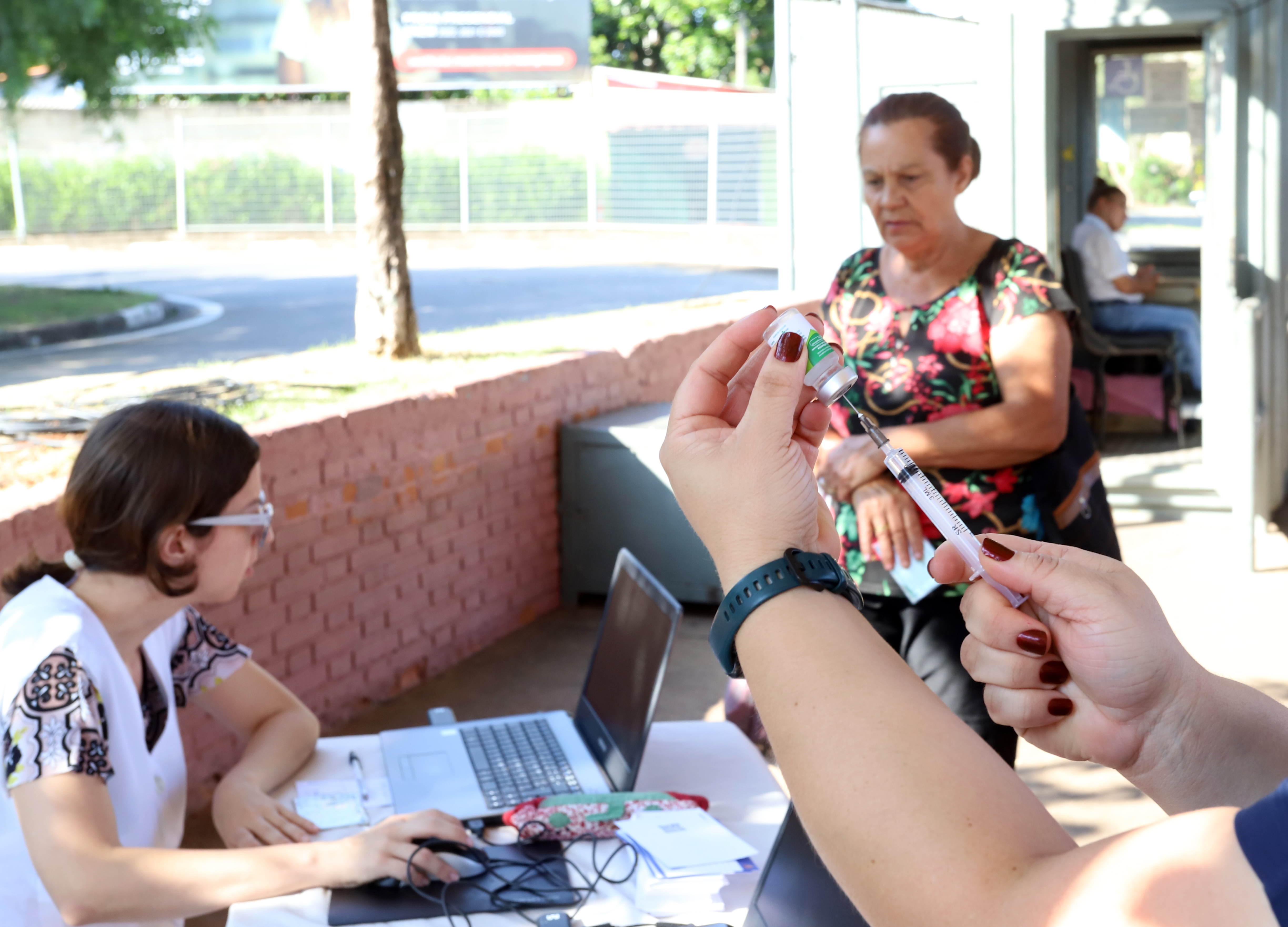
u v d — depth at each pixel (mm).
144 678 2137
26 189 20672
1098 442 7781
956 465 2322
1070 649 743
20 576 2047
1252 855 465
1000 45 6211
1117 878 489
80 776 1816
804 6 6742
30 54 9438
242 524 1985
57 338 10312
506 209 20234
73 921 1772
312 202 20781
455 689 4660
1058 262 6441
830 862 571
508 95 26156
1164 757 750
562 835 1973
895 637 2432
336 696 4281
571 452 5422
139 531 1898
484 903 1800
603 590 5469
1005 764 571
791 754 595
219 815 2137
